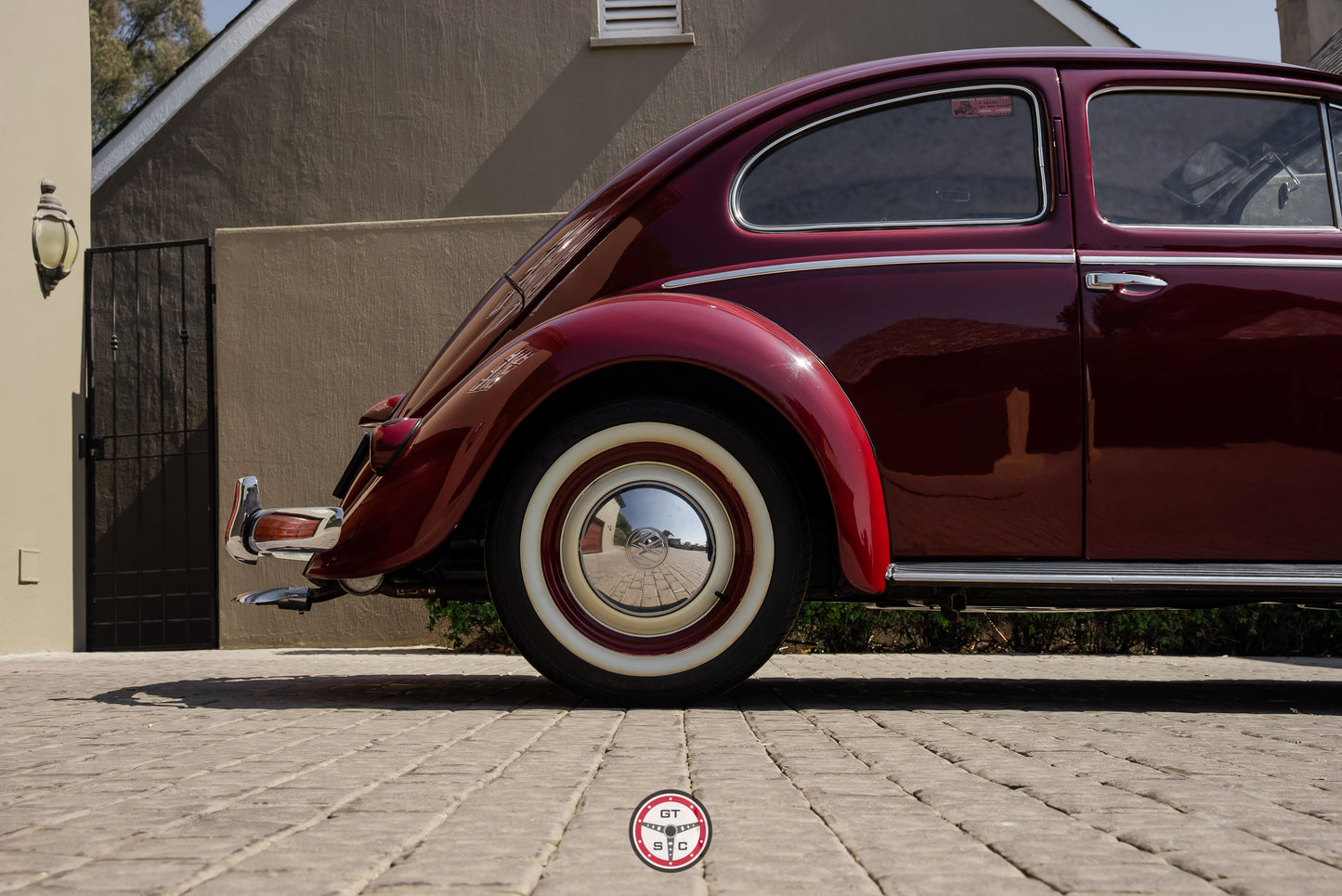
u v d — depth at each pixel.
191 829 1.50
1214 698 3.36
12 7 6.71
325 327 7.08
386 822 1.54
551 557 2.88
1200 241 3.02
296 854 1.36
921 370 2.93
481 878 1.24
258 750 2.22
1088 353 2.93
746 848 1.40
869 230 3.08
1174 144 3.16
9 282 6.61
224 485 7.05
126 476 8.80
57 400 6.98
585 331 2.88
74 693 3.54
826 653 6.24
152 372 8.84
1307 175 3.20
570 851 1.38
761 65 8.95
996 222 3.08
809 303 2.98
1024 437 2.91
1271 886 1.23
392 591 3.29
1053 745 2.31
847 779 1.89
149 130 9.02
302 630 6.96
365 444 3.54
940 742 2.33
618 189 3.16
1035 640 6.34
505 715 2.77
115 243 8.98
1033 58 3.21
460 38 9.00
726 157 3.14
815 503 3.09
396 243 7.09
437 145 8.96
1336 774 1.96
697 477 2.87
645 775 1.91
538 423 3.02
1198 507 2.92
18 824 1.54
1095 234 3.03
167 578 8.70
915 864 1.32
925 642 6.34
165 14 26.47
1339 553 2.92
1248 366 2.94
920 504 2.92
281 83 9.02
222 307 7.11
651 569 2.86
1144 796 1.75
